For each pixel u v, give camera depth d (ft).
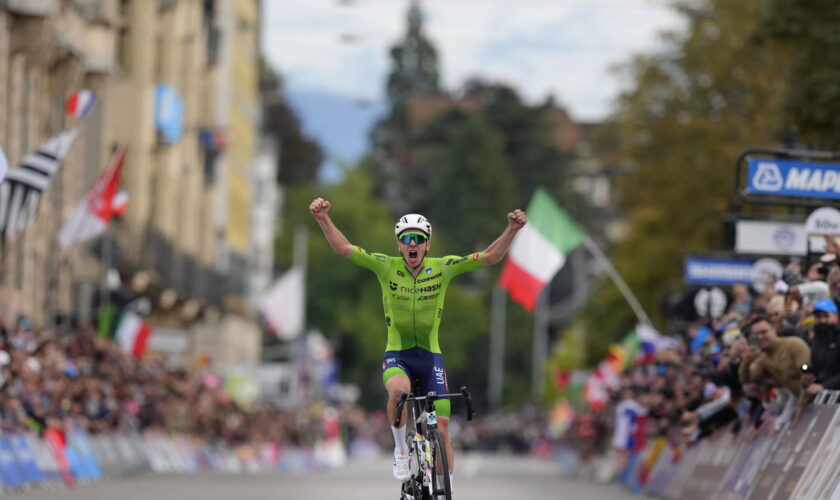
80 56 281.74
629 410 234.79
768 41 260.83
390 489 187.32
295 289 461.37
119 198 220.43
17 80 250.98
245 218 599.57
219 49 473.67
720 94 342.85
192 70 423.64
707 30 342.44
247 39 590.96
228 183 534.37
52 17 248.32
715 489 146.72
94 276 311.88
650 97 350.64
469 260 103.40
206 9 449.48
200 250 466.70
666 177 344.69
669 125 347.97
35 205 177.99
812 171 162.91
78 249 305.94
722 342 163.12
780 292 142.61
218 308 466.70
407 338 104.63
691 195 342.23
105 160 312.09
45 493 159.33
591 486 219.82
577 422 337.52
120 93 353.51
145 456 237.25
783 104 249.96
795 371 125.39
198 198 454.81
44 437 176.35
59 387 184.24
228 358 513.45
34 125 265.95
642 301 379.55
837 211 157.17
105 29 301.84
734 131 337.93
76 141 292.20
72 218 216.74
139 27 355.15
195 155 442.09
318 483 206.08
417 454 103.40
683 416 154.30
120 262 327.67
